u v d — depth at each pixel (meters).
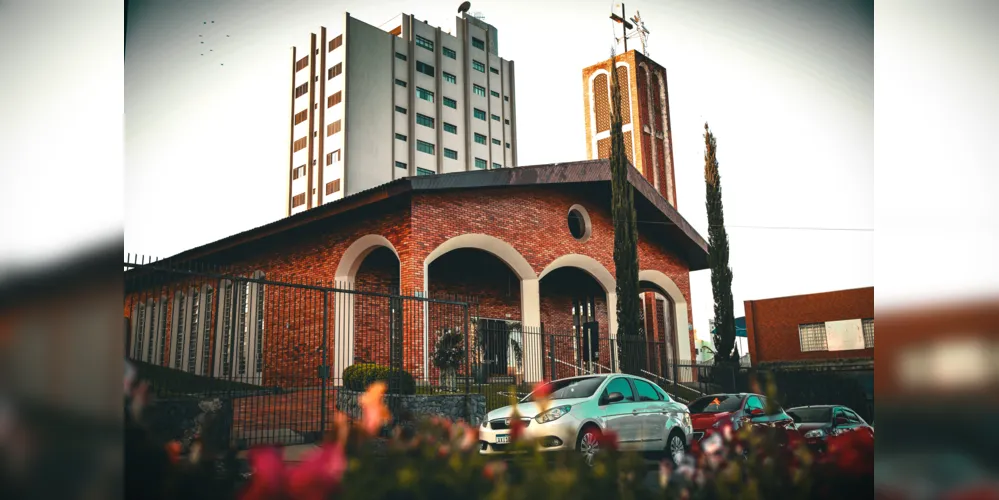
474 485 1.89
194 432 6.63
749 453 2.87
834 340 28.28
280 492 1.57
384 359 17.44
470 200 16.81
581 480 2.09
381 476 1.74
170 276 8.04
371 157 56.88
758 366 29.66
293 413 11.27
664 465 2.62
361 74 57.28
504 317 20.39
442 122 61.53
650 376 18.69
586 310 22.89
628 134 44.19
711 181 20.98
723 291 20.62
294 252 18.22
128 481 2.02
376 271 17.84
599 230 20.42
